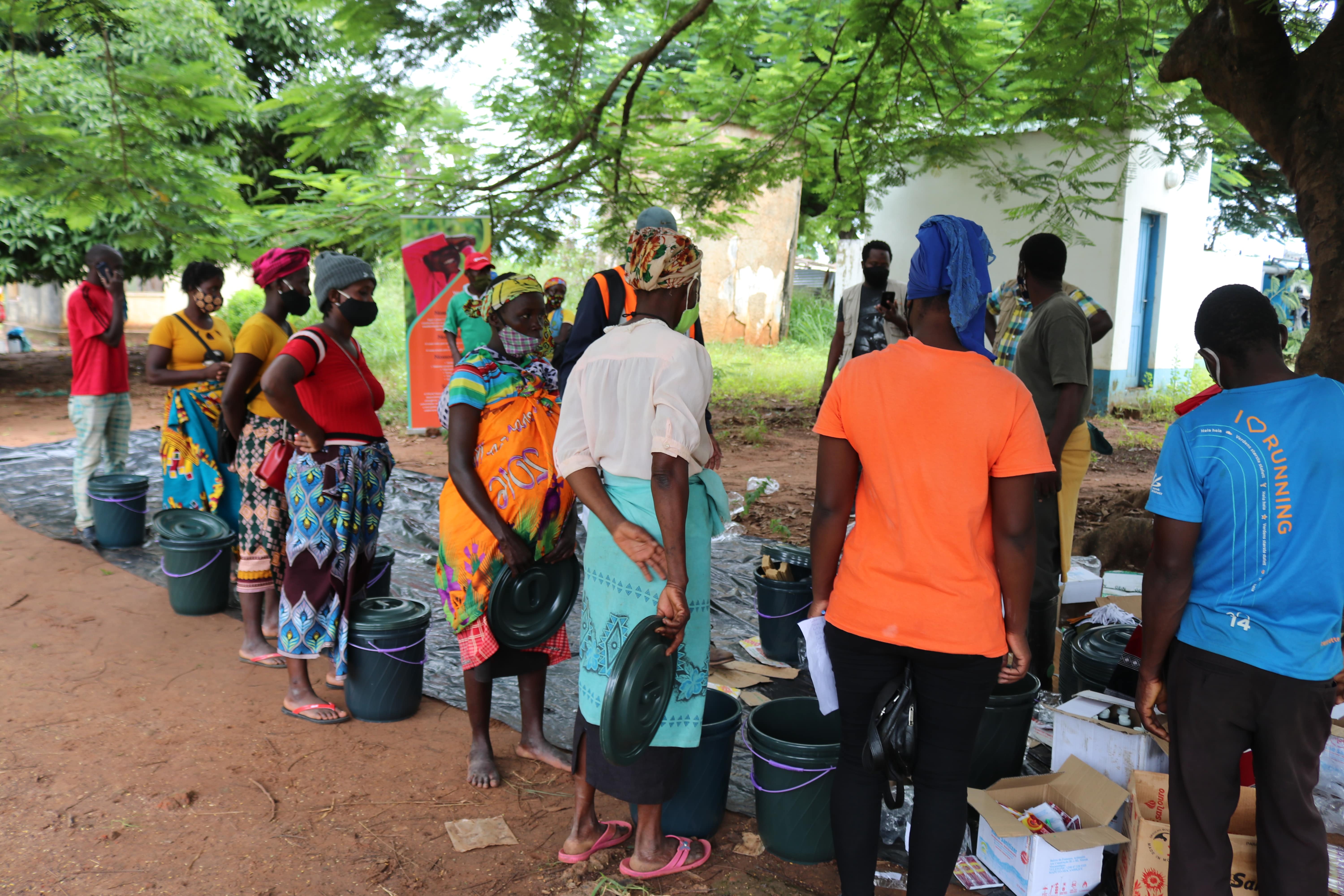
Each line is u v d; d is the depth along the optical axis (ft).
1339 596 7.11
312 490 12.51
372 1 17.20
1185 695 7.61
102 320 21.03
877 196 31.78
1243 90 14.65
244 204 23.95
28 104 22.33
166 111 20.63
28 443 32.35
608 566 8.88
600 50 23.77
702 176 29.89
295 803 10.77
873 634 7.65
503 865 9.67
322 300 12.72
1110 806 9.14
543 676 12.02
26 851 9.57
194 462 18.01
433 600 18.16
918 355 7.65
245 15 42.50
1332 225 13.20
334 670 13.14
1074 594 15.16
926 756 7.83
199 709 13.20
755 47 27.43
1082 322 13.52
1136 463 33.88
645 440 8.57
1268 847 7.51
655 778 8.98
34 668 14.40
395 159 28.94
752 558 20.76
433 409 33.63
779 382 51.88
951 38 23.98
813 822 9.61
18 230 38.42
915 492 7.46
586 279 54.24
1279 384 7.36
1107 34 20.77
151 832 10.03
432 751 12.21
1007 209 32.63
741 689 13.97
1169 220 43.78
